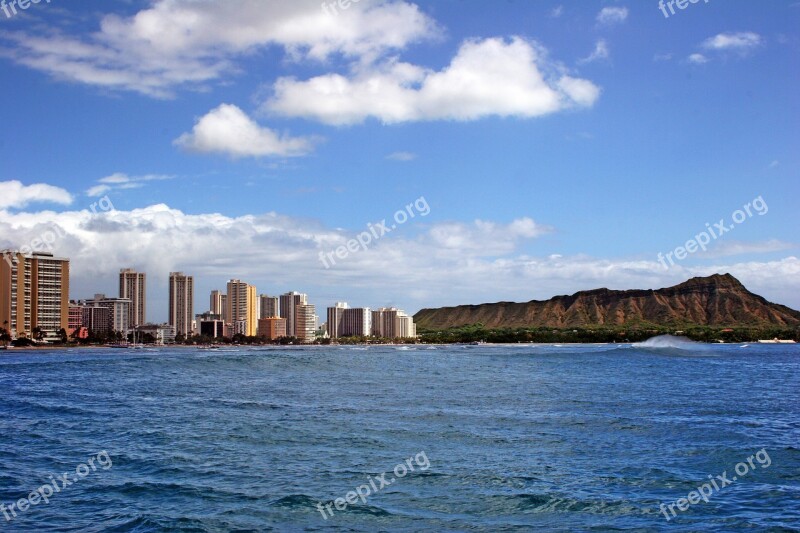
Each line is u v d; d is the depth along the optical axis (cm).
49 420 4462
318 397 6009
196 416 4616
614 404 5366
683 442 3531
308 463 3011
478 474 2789
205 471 2870
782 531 2109
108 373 9644
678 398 5888
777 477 2758
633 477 2750
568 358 15462
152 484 2659
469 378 8731
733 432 3869
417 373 9981
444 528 2130
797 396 6116
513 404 5369
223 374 9600
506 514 2269
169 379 8512
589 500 2423
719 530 2116
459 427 4053
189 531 2102
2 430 4047
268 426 4112
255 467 2942
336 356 17025
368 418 4481
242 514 2267
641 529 2127
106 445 3516
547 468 2903
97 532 2108
